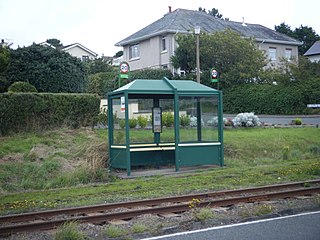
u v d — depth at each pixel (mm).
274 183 13859
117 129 16922
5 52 23672
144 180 14789
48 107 19859
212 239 7945
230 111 39219
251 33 49719
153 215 9914
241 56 38625
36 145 17625
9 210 10719
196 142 16969
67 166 16094
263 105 37188
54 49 25375
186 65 39156
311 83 35844
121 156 16297
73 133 19797
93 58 55438
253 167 17359
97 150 17500
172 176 15508
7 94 18828
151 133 19734
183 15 46625
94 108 21406
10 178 14688
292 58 40562
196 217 9320
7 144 17281
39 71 24266
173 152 17984
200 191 12672
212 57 38219
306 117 33188
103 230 8719
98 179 15352
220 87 38969
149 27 46594
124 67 25297
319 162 17875
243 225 8852
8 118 18812
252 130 24000
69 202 11562
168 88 16547
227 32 39500
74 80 25062
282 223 8945
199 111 17141
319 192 12180
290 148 21438
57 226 8984
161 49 43656
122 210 10508
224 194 12000
